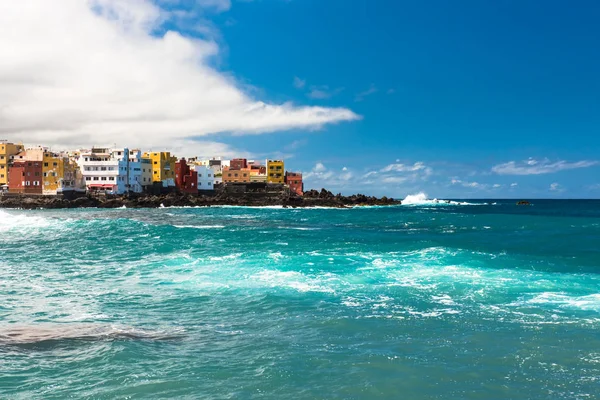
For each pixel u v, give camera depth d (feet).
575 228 208.13
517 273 88.79
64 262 104.94
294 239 157.07
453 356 44.88
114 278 85.71
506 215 363.35
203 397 35.99
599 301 66.59
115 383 38.32
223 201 530.27
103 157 490.90
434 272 89.97
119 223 201.36
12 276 88.12
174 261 104.88
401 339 49.96
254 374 40.45
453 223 259.60
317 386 38.19
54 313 61.21
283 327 54.54
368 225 246.68
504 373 40.88
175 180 558.97
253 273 89.30
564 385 38.58
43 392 36.60
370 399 36.01
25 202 425.28
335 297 69.46
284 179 611.47
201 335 51.55
